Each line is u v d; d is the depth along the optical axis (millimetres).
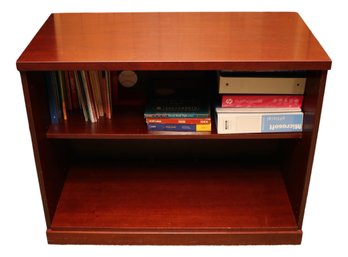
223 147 2682
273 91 2174
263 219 2381
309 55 2035
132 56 2041
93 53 2070
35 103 2127
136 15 2465
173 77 2518
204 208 2432
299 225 2346
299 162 2293
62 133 2238
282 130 2230
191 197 2484
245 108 2209
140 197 2486
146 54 2059
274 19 2420
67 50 2096
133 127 2271
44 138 2236
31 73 2078
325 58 2002
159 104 2295
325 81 2020
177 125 2238
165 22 2379
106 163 2674
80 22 2389
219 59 2012
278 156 2660
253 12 2510
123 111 2379
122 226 2355
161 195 2496
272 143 2674
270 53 2059
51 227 2365
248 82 2152
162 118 2229
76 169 2635
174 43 2156
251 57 2025
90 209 2430
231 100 2193
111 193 2510
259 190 2521
